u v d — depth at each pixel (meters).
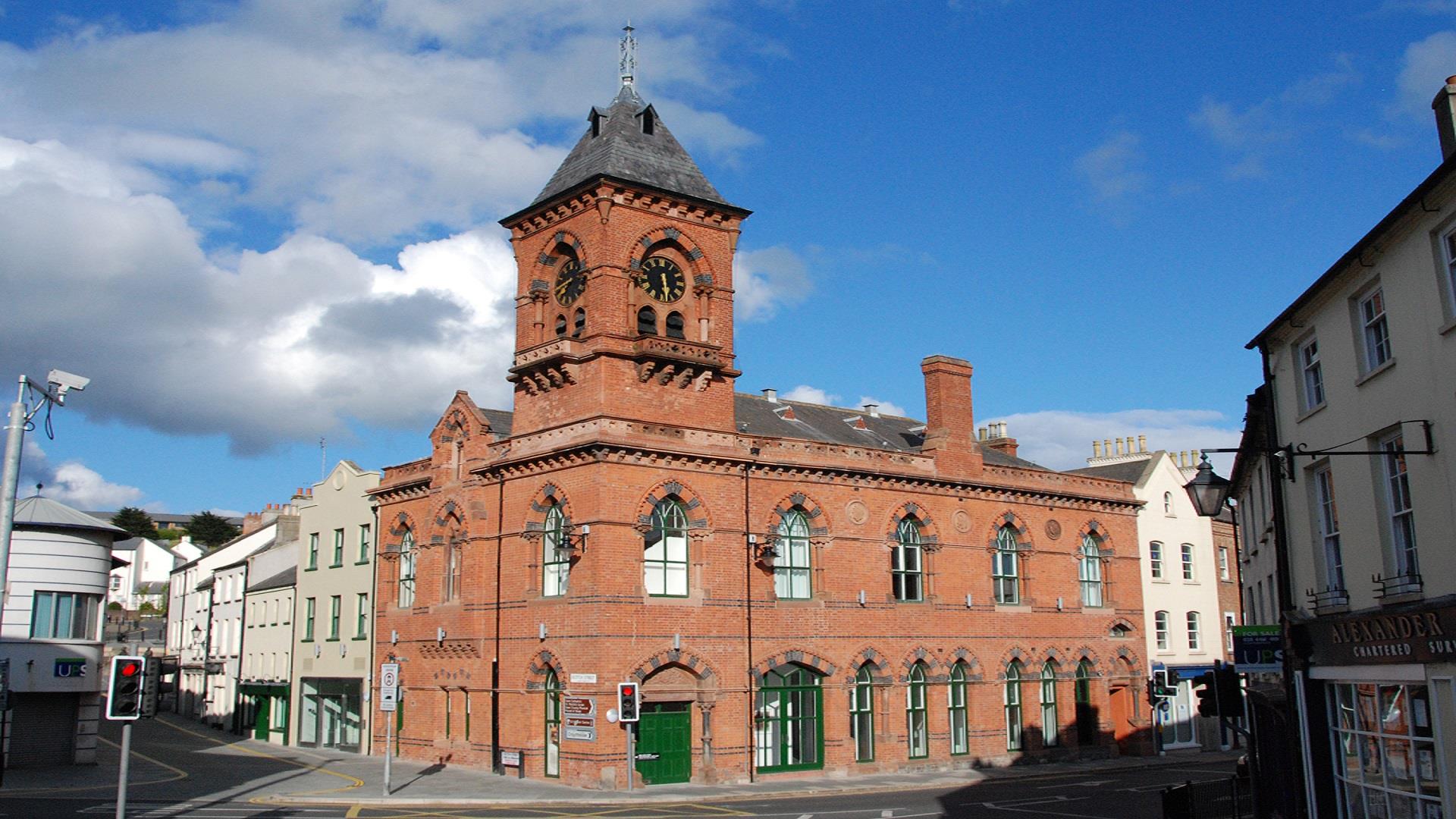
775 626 40.00
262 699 57.47
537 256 41.44
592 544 36.69
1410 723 18.98
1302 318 23.17
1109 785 38.31
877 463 43.50
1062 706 47.94
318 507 54.97
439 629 43.38
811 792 36.00
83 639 41.47
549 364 38.78
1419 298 18.41
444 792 34.47
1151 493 55.03
